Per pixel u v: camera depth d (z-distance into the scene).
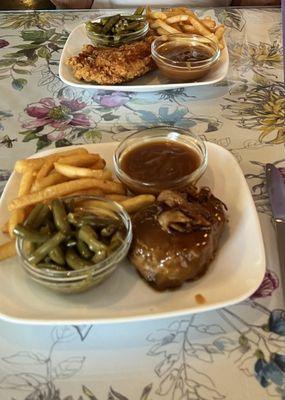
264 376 0.30
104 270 0.32
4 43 0.65
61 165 0.39
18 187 0.41
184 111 0.53
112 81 0.54
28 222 0.35
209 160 0.43
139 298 0.33
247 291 0.33
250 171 0.45
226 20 0.68
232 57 0.61
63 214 0.34
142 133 0.43
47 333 0.33
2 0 0.87
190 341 0.32
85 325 0.33
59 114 0.53
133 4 0.79
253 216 0.38
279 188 0.41
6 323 0.33
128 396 0.29
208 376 0.30
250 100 0.54
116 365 0.31
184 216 0.34
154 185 0.39
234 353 0.31
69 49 0.61
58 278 0.32
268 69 0.59
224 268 0.35
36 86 0.57
